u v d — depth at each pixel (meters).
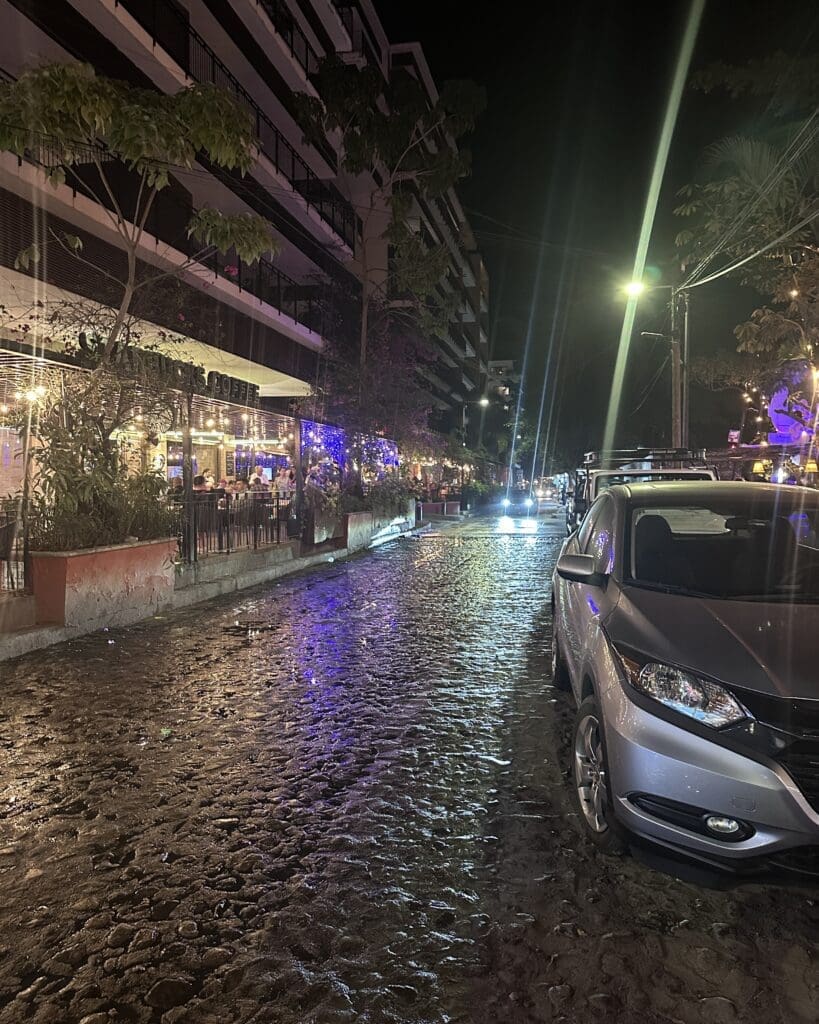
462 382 72.94
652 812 3.09
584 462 15.45
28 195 13.22
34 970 2.81
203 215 8.92
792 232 10.21
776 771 2.86
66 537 8.72
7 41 15.03
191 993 2.68
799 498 4.84
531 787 4.41
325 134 28.80
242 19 23.39
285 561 15.48
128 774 4.61
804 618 3.50
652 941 2.96
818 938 2.98
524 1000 2.64
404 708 5.89
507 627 9.08
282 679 6.76
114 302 15.62
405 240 24.67
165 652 7.84
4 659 7.48
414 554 18.86
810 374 16.53
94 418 9.80
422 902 3.23
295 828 3.91
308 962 2.85
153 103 8.23
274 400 29.92
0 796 4.30
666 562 4.35
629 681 3.31
